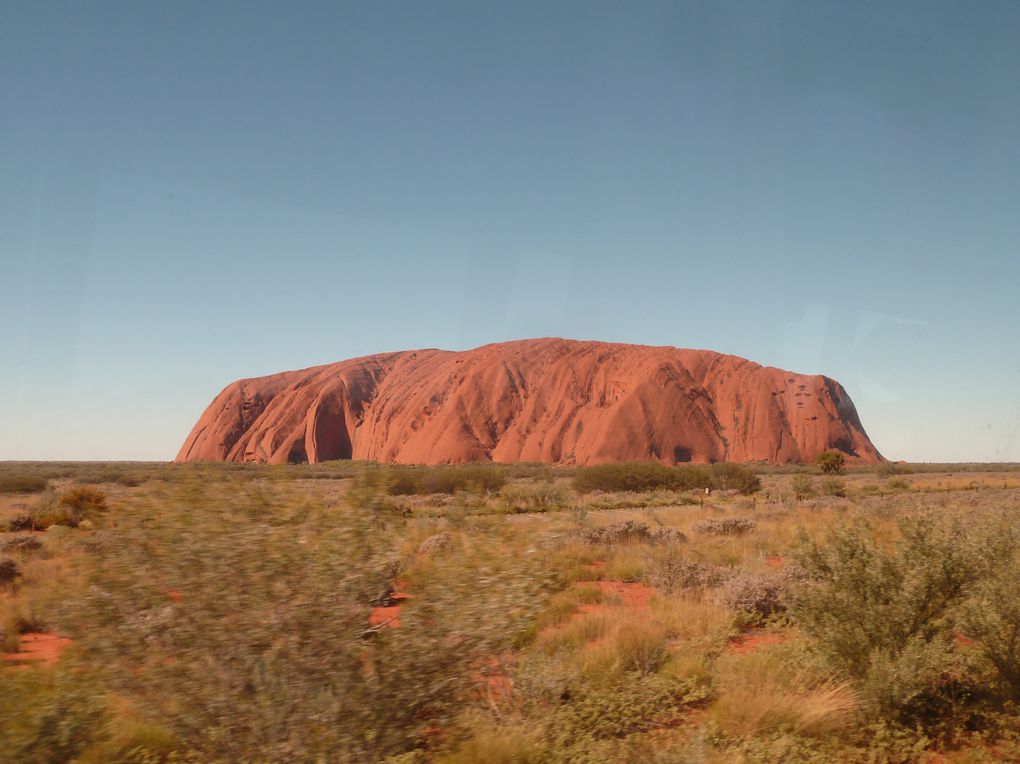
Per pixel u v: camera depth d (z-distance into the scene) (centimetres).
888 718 599
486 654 441
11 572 1265
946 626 680
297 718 403
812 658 710
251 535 404
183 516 408
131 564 404
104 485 4759
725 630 892
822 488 4191
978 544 675
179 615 399
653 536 1789
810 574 743
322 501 440
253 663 400
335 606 404
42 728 423
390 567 426
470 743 500
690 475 5188
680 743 524
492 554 445
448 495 4016
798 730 566
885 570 688
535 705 577
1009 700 627
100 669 418
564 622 956
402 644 423
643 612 991
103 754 461
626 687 656
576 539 1692
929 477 6944
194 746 428
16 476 5253
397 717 430
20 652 830
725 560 1438
